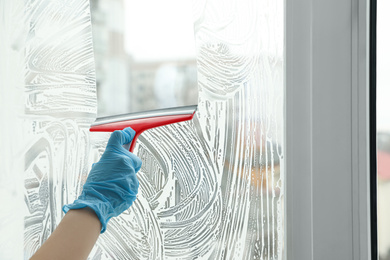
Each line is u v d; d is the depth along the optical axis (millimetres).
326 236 722
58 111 894
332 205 720
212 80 827
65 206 645
